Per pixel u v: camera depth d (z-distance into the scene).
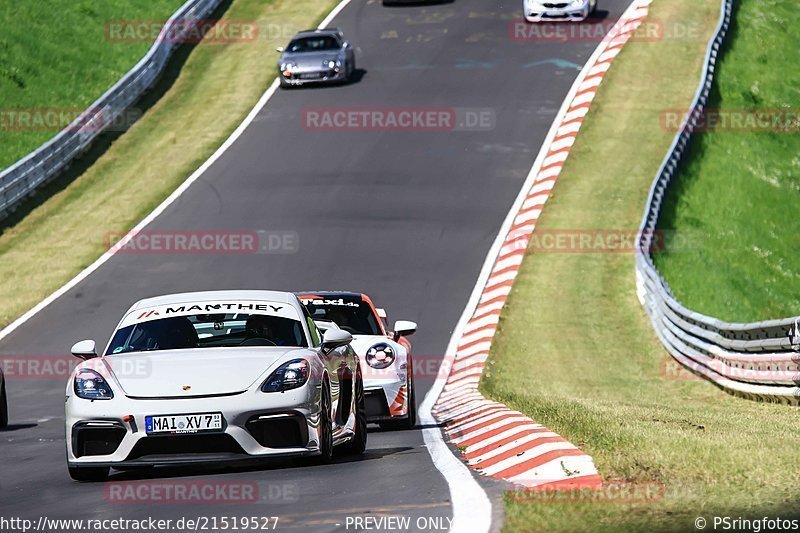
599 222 106.69
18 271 100.06
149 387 30.56
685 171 122.06
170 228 107.38
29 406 65.69
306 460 33.06
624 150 123.62
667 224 110.69
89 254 102.50
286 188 114.94
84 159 127.69
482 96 136.62
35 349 82.06
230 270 95.94
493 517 22.53
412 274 93.69
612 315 87.12
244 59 155.50
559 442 32.47
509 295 90.06
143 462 30.14
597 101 135.00
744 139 133.12
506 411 45.44
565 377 72.06
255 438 30.33
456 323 83.69
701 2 168.12
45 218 112.75
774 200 122.56
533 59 147.12
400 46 154.25
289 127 131.62
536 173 117.12
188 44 162.00
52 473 35.38
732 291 103.19
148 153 128.50
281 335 33.88
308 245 100.56
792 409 52.91
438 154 121.62
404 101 136.25
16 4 167.25
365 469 31.58
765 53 157.38
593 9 160.12
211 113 138.88
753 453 29.02
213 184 117.69
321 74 141.12
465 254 98.19
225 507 25.78
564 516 22.06
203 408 30.03
